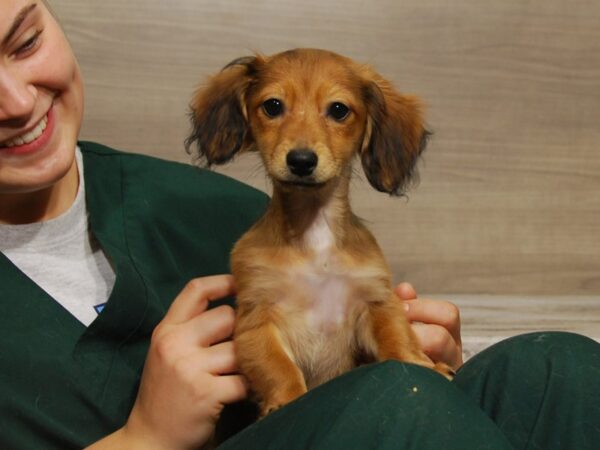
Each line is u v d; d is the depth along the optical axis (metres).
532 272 2.41
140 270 1.41
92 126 2.20
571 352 1.08
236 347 1.29
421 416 0.87
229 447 1.00
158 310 1.40
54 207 1.41
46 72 1.26
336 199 1.41
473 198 2.36
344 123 1.41
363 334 1.40
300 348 1.38
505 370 1.09
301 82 1.40
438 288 2.38
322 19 2.23
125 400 1.32
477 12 2.28
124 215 1.49
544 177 2.38
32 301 1.28
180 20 2.19
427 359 1.32
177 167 1.66
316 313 1.39
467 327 2.04
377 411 0.88
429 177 2.33
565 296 2.39
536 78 2.33
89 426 1.28
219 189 1.67
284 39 2.23
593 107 2.37
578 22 2.32
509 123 2.34
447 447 0.85
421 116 1.55
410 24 2.26
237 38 2.21
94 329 1.31
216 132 1.50
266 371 1.25
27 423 1.22
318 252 1.38
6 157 1.25
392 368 0.92
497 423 1.06
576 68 2.34
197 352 1.24
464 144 2.33
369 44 2.26
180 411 1.19
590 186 2.40
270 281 1.36
